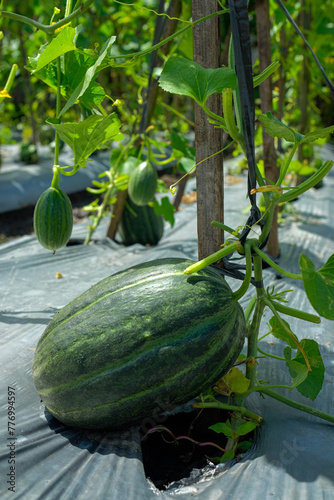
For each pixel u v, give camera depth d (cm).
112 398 145
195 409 174
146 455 162
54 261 332
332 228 402
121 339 144
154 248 362
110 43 146
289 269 314
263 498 130
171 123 751
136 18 571
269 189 142
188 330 144
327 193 512
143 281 155
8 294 276
